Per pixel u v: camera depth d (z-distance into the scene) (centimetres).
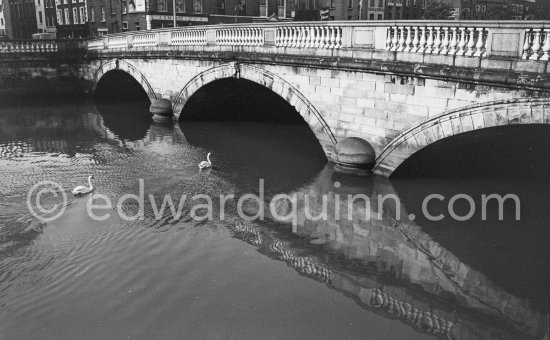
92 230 1148
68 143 2098
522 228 1145
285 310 854
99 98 3706
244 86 2264
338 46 1466
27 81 3544
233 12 4766
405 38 1330
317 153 1867
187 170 1641
